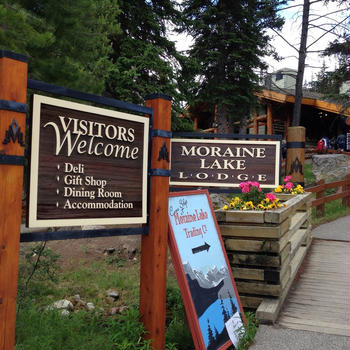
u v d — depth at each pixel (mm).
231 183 6074
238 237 4414
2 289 2312
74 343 3531
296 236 6938
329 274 5922
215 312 3533
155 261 3322
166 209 3432
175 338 3854
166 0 13562
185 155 6191
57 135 2682
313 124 30031
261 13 18859
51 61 6207
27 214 2518
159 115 3359
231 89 17844
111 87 12102
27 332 3730
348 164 18672
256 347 3473
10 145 2344
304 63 18734
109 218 3021
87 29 7445
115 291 5949
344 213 12352
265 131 31656
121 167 3123
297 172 7574
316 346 3469
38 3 6723
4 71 2314
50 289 5961
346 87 24578
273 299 4312
